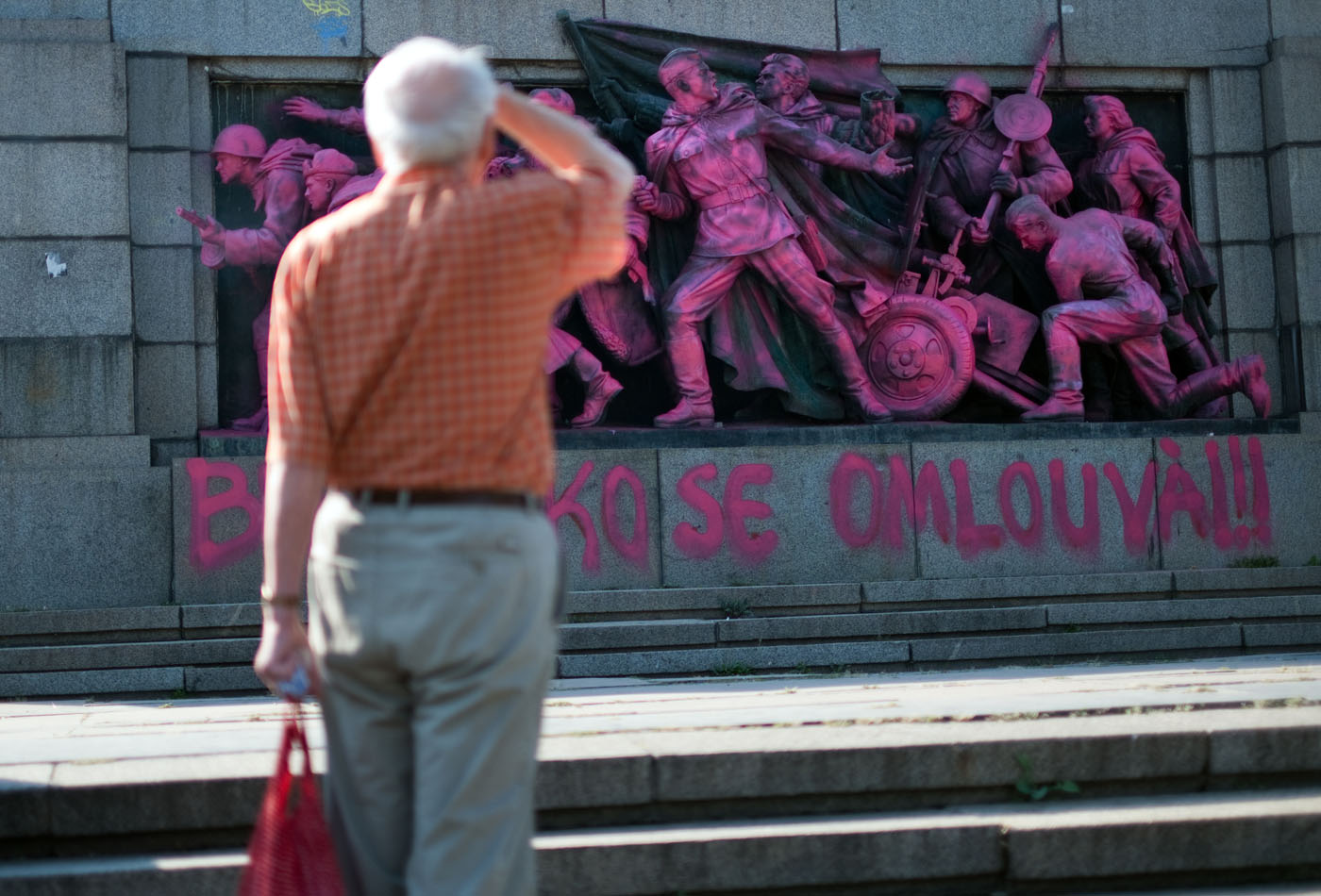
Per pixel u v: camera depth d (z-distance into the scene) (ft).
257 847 10.21
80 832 13.83
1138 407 39.11
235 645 29.68
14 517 32.86
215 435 34.71
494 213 9.82
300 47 36.83
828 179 38.22
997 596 33.68
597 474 34.47
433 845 9.66
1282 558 36.63
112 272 34.78
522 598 9.83
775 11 38.73
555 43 37.93
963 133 38.65
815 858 13.87
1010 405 37.60
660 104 37.19
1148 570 35.99
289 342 10.00
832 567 35.04
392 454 9.73
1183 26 40.32
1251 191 40.22
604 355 36.73
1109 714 17.06
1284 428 38.11
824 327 36.22
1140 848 14.15
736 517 34.83
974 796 15.25
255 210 36.73
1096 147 39.68
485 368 9.74
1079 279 37.42
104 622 30.37
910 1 39.34
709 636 30.99
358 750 10.11
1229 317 39.81
